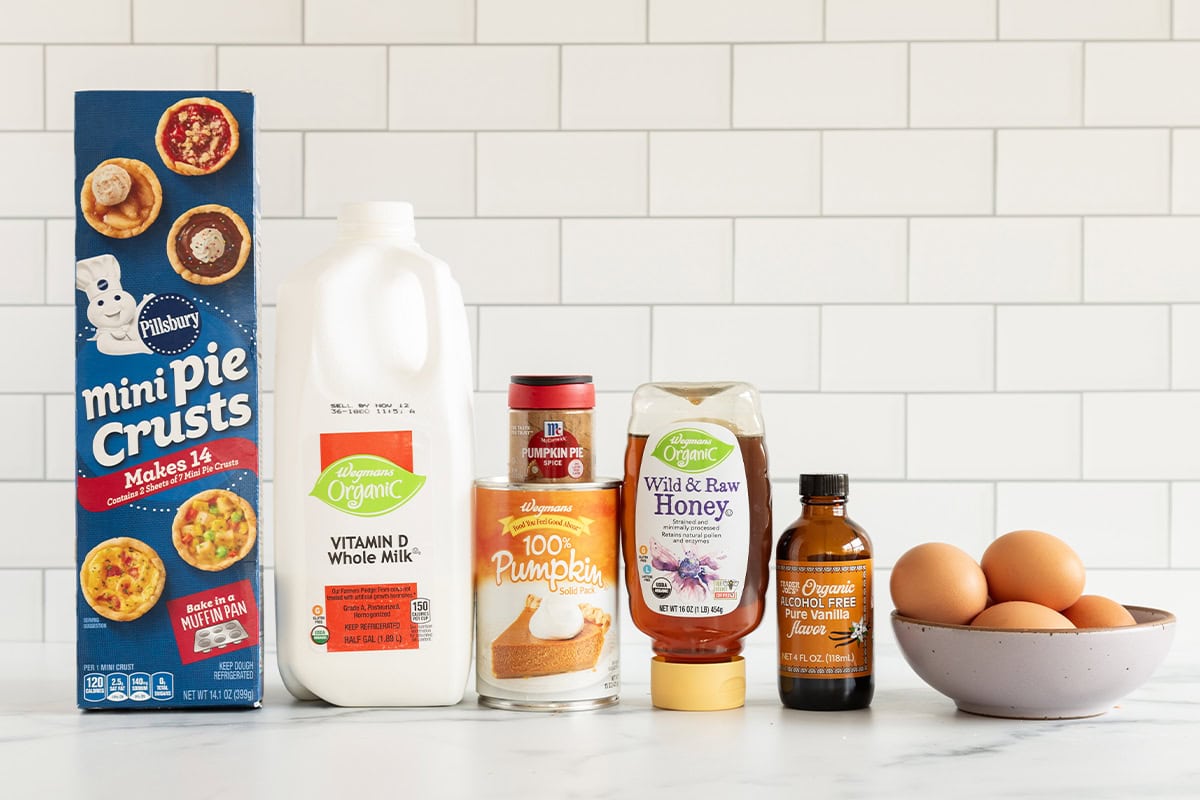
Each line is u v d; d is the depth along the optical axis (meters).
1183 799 0.75
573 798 0.75
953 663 0.92
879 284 1.38
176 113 0.95
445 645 0.97
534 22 1.38
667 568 0.95
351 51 1.37
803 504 1.00
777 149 1.38
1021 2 1.38
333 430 0.96
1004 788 0.78
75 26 1.37
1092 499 1.38
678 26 1.38
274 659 1.25
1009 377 1.38
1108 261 1.38
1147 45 1.38
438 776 0.80
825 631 0.97
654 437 0.96
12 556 1.38
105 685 0.95
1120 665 0.90
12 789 0.77
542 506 0.96
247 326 0.95
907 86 1.38
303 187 1.38
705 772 0.81
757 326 1.38
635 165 1.38
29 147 1.37
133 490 0.95
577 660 0.96
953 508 1.38
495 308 1.38
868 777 0.80
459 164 1.38
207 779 0.79
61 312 1.38
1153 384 1.38
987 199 1.38
